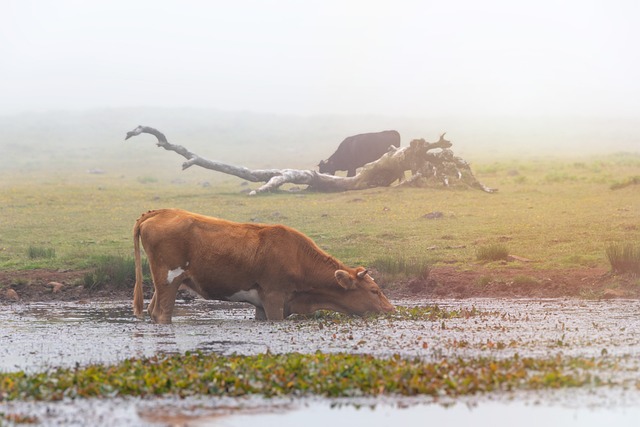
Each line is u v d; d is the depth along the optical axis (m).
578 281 49.81
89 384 24.62
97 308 44.00
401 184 95.75
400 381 24.66
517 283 49.72
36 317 40.59
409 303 45.94
